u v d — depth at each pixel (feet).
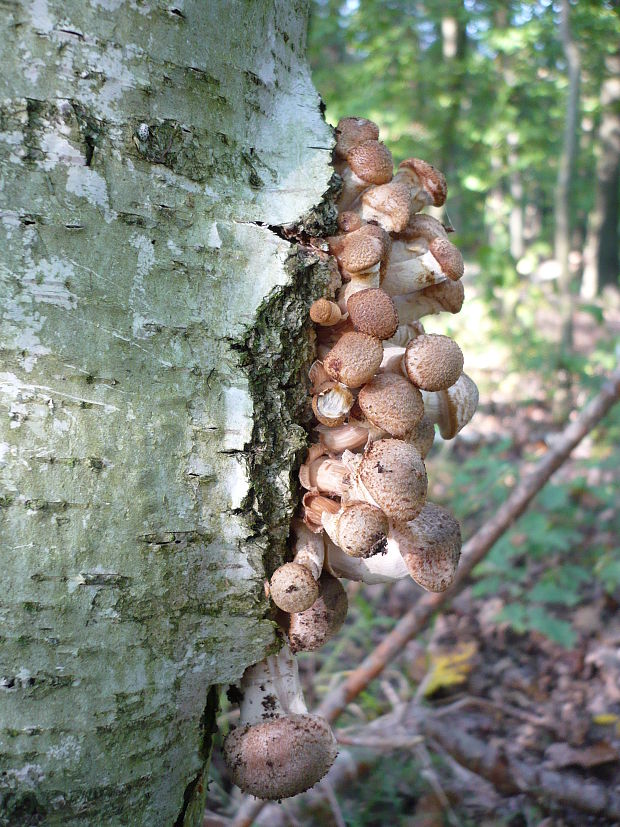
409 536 1.17
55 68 0.89
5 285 0.89
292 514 1.08
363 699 2.39
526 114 6.84
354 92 6.41
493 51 6.20
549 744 2.20
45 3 0.89
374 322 1.04
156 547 0.96
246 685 1.14
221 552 1.01
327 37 6.55
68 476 0.92
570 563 3.25
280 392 1.05
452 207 6.95
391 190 1.15
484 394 5.65
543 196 14.60
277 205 1.04
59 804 0.94
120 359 0.94
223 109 1.00
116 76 0.92
